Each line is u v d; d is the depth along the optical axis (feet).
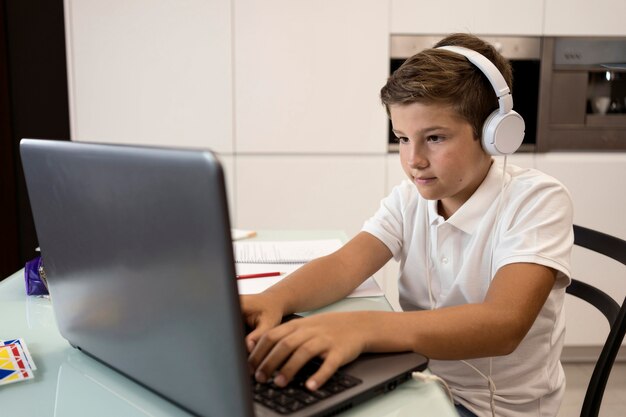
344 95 7.77
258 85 7.72
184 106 7.72
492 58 3.12
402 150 3.02
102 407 2.05
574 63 7.81
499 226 3.14
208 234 1.58
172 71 7.64
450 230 3.33
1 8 8.42
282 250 4.26
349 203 7.97
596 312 8.07
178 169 1.60
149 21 7.54
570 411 6.81
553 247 2.87
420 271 3.59
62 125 8.77
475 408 3.13
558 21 7.71
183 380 1.86
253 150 7.84
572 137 7.99
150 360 1.99
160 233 1.73
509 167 3.42
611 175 7.93
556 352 3.42
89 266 2.13
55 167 2.11
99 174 1.90
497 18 7.68
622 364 8.14
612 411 6.81
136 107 7.68
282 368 2.08
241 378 1.66
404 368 2.19
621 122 7.99
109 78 7.61
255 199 7.93
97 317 2.20
